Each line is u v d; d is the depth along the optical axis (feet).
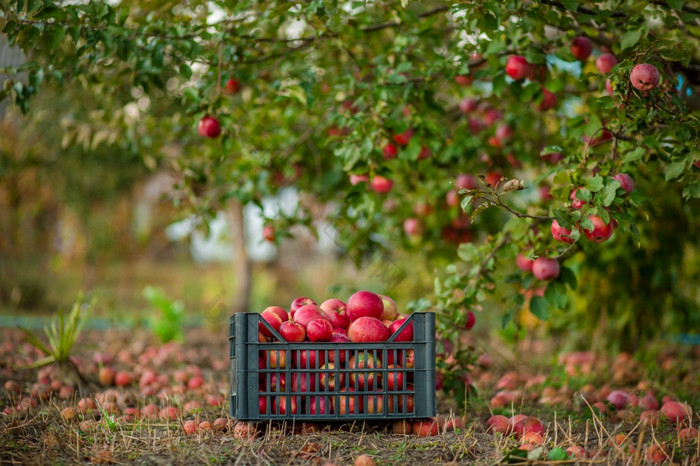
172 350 21.39
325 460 8.84
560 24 12.23
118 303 35.50
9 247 35.86
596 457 8.89
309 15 12.89
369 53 16.29
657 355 21.35
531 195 18.53
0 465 8.77
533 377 18.07
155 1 13.50
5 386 14.28
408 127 13.65
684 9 11.97
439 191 17.70
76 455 9.31
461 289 13.06
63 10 12.32
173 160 18.16
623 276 19.62
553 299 12.62
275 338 10.09
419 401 10.04
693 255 22.66
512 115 16.58
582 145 11.94
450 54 14.08
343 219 18.47
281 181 18.08
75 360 17.22
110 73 17.30
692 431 10.28
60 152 29.71
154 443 9.70
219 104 13.91
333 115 13.69
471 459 9.11
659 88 11.18
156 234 44.09
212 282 44.60
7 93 14.03
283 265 50.47
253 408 9.83
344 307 11.00
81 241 38.17
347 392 9.95
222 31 13.75
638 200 11.14
